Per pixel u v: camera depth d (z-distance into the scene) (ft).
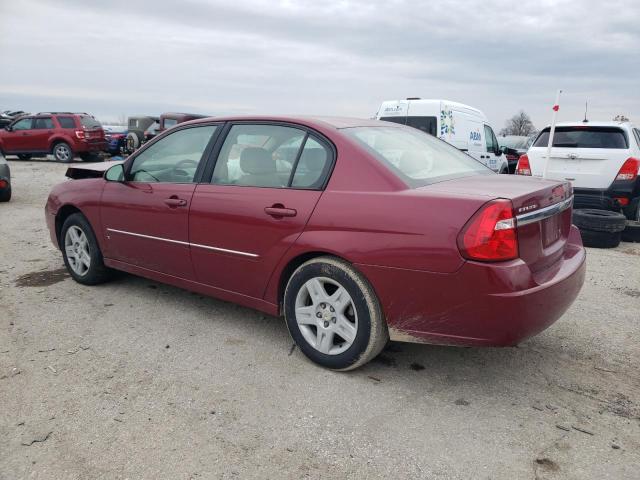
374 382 10.40
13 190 39.68
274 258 11.07
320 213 10.32
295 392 9.98
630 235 24.77
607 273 18.79
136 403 9.54
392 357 11.53
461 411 9.41
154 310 14.17
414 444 8.44
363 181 10.13
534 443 8.51
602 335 13.00
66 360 11.20
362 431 8.77
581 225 23.43
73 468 7.79
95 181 15.40
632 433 8.84
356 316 10.12
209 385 10.21
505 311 8.67
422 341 9.61
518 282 8.68
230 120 12.75
